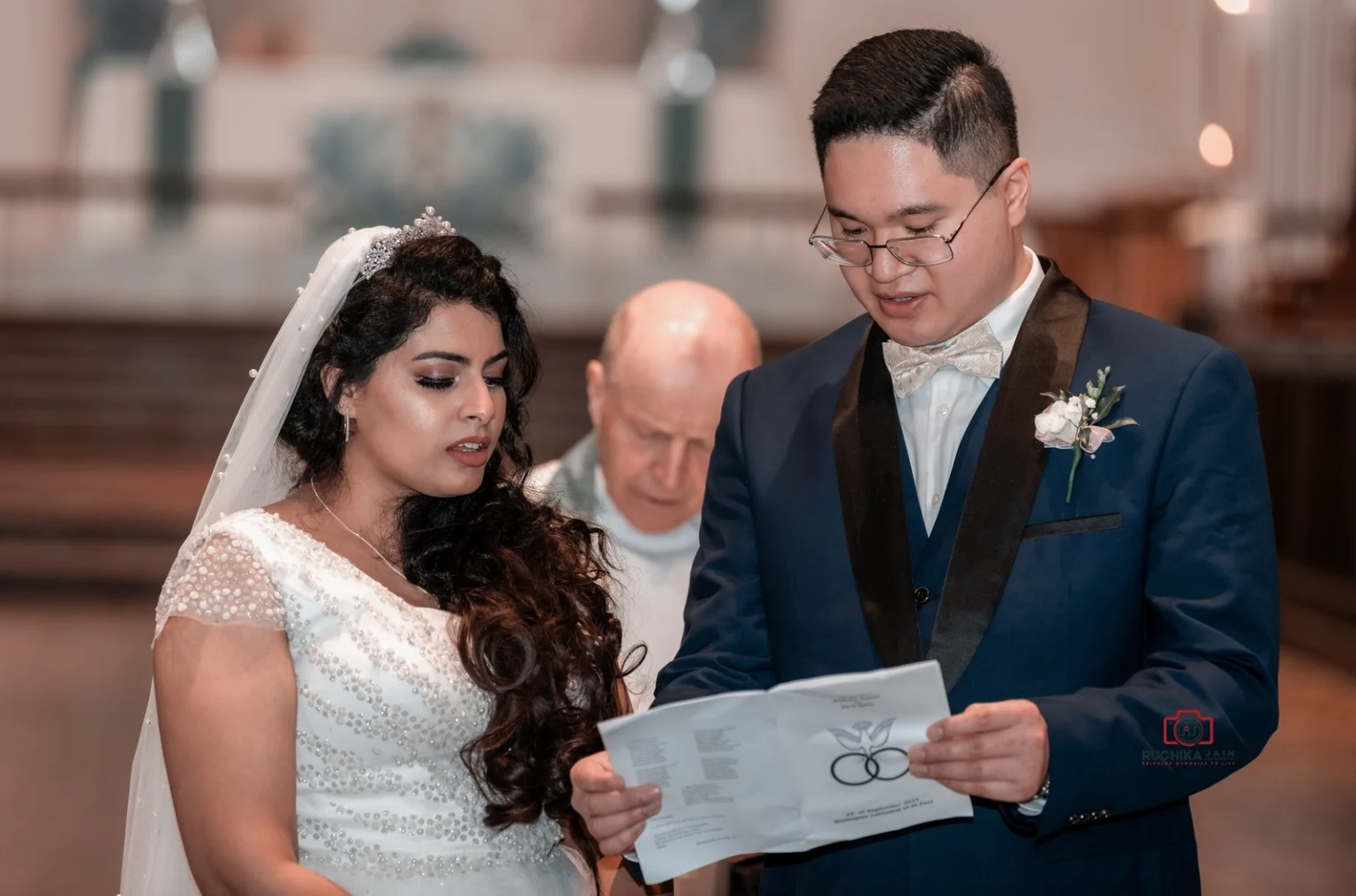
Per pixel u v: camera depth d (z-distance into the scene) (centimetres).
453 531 237
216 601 211
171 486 1017
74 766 567
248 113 1392
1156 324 216
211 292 1366
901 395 221
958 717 185
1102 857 204
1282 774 578
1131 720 189
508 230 1373
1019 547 206
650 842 199
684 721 190
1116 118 1502
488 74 1472
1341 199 1316
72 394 1183
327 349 223
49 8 1496
